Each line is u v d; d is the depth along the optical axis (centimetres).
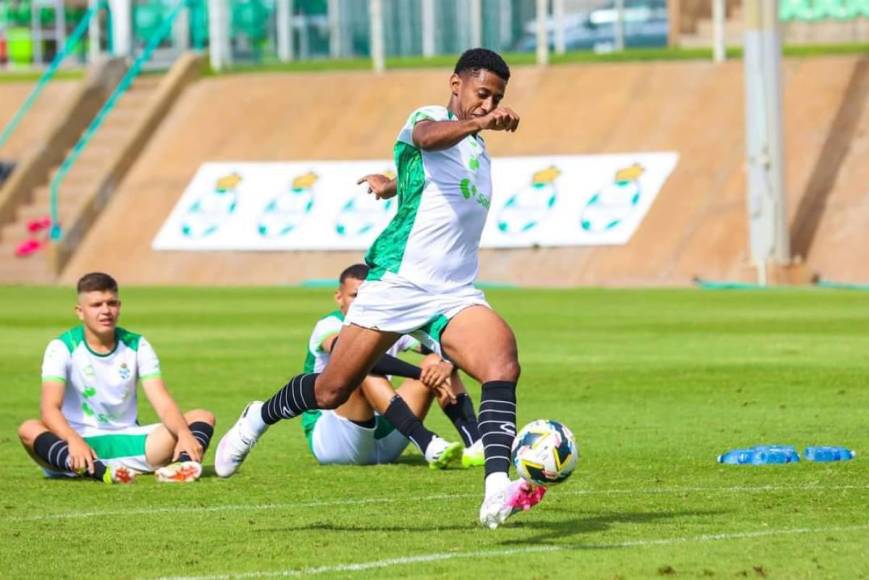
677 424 4153
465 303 2612
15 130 15075
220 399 4938
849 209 10956
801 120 11756
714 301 9069
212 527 2730
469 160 2630
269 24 15088
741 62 12638
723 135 11819
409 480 3294
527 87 13062
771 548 2411
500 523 2450
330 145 13012
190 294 10656
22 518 2855
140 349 3469
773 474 3219
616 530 2606
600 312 8381
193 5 15388
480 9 14112
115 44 15325
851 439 3803
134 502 3039
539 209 11619
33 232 13512
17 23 16562
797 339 6588
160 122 14050
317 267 12044
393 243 2636
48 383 3400
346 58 14662
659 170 11606
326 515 2838
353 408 3494
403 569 2306
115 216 13238
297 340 7044
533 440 2405
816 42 13425
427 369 3412
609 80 12812
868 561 2306
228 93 14150
